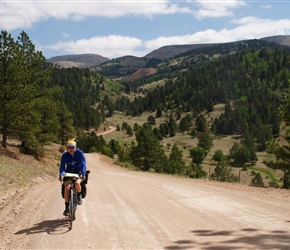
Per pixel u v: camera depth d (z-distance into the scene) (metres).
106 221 7.47
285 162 19.73
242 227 6.63
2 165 22.06
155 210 8.55
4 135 31.72
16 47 29.81
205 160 148.38
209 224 6.95
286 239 5.79
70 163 7.46
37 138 38.12
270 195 11.03
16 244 6.14
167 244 5.73
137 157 62.00
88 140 105.88
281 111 20.45
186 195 11.02
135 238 6.13
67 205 7.36
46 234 6.65
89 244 5.90
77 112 155.00
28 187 16.08
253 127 191.50
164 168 79.38
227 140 185.50
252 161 144.00
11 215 8.92
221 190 12.48
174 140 190.75
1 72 29.55
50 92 36.06
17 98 29.80
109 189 13.01
